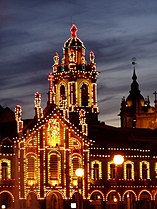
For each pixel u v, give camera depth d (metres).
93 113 131.38
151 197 120.12
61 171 112.12
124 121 170.00
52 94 114.06
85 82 132.12
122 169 118.44
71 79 130.88
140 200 118.69
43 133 111.31
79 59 133.38
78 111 129.00
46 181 110.62
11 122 115.62
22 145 109.12
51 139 112.00
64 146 113.00
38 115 112.12
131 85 173.25
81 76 131.75
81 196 112.62
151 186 120.31
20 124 110.44
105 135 122.38
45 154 111.12
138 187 118.81
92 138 119.62
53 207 111.06
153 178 121.50
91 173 115.25
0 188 106.75
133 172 119.69
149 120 166.75
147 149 122.50
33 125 112.12
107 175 116.88
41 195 109.56
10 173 108.38
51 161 111.69
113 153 118.25
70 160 113.31
